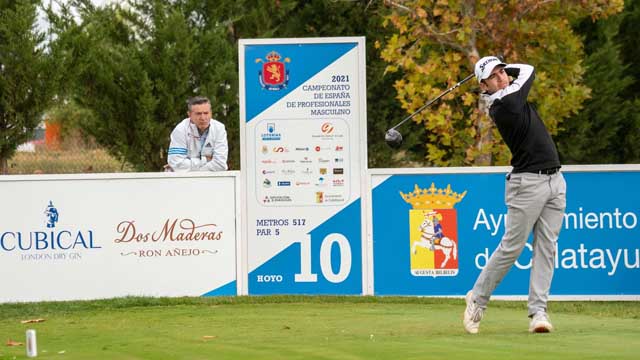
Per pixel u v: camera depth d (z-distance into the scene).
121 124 24.77
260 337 10.52
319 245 15.06
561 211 11.16
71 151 26.34
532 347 9.20
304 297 14.73
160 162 24.95
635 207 15.01
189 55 24.55
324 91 15.08
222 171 15.11
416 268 14.98
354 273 15.06
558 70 21.14
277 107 15.08
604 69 25.81
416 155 27.23
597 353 8.73
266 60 15.05
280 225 15.08
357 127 15.06
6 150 22.94
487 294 11.01
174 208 14.95
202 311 13.36
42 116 23.38
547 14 20.81
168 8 25.34
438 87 22.02
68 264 14.82
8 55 22.45
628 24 27.41
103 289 14.86
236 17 25.72
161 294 14.91
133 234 14.89
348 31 26.50
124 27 25.58
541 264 11.12
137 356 9.09
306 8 26.59
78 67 23.50
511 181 11.15
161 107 24.58
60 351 9.61
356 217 15.08
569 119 25.73
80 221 14.84
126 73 24.38
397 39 20.69
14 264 14.77
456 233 14.95
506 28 20.34
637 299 15.01
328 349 9.26
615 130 26.23
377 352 8.97
